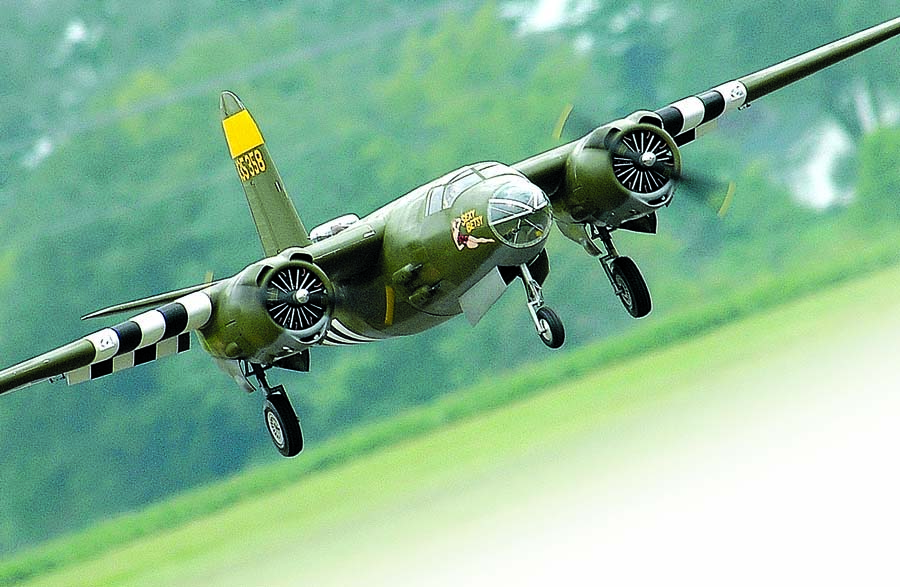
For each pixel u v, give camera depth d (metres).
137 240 175.12
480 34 194.00
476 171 60.72
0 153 184.38
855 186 186.50
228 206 178.12
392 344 159.12
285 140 185.00
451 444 128.25
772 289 148.88
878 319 127.31
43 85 188.00
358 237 62.56
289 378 159.75
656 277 170.88
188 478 158.62
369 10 195.88
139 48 193.38
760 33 196.00
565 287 159.25
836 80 191.50
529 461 110.25
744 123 193.50
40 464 155.88
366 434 139.50
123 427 157.25
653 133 62.12
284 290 60.06
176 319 60.75
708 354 133.50
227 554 114.25
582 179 62.31
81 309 172.88
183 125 182.75
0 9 191.25
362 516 109.69
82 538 136.62
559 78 194.50
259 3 196.75
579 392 134.50
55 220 177.62
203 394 159.12
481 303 60.41
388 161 182.50
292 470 138.38
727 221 181.00
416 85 191.25
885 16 188.62
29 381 59.78
